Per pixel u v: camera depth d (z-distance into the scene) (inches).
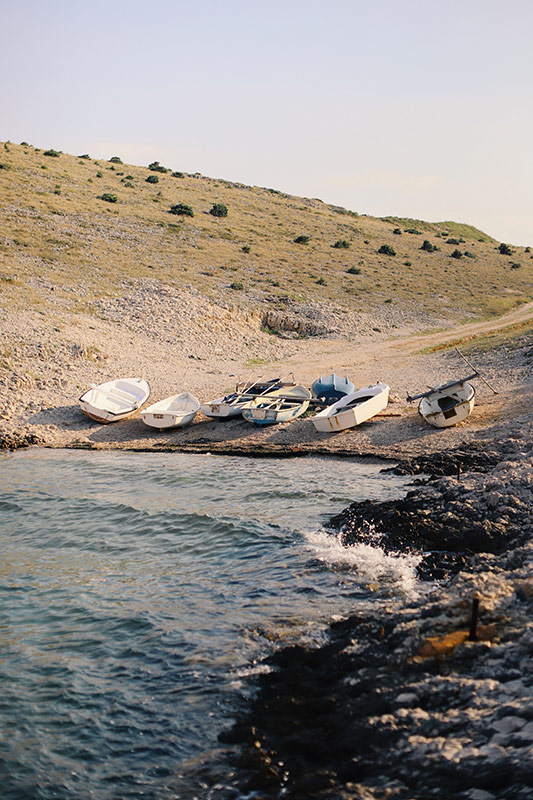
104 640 466.0
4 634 480.1
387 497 731.4
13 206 3031.5
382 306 2674.7
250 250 3230.8
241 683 394.9
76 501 797.2
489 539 553.9
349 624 439.8
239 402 1202.0
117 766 340.5
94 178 4158.5
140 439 1119.0
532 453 764.0
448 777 274.8
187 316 2034.9
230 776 318.0
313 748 319.0
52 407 1277.1
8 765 346.6
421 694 330.3
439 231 6018.7
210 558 608.1
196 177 5393.7
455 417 973.2
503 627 371.2
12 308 1769.2
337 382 1306.6
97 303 2034.9
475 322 2568.9
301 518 689.6
